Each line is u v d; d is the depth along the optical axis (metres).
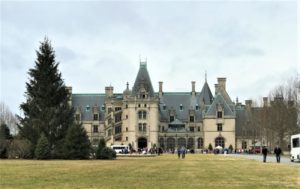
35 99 92.31
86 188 30.12
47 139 86.69
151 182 34.78
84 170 49.25
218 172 48.31
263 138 180.88
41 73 93.38
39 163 67.06
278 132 142.12
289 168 57.09
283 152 149.62
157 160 87.81
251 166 62.81
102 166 58.78
